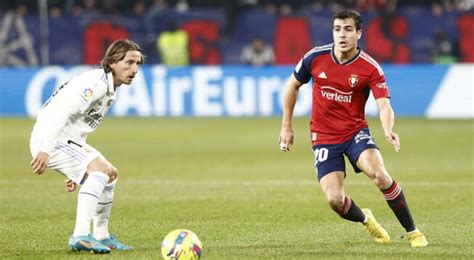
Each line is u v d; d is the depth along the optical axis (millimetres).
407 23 106000
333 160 31141
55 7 109125
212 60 108188
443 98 96750
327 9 106750
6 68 101875
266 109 97688
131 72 29875
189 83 98750
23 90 101312
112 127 87688
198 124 90188
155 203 42438
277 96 97438
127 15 107500
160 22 107375
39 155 28953
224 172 55156
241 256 28969
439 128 85125
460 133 80250
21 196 45469
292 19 106750
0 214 39188
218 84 98375
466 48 105312
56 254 29469
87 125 30344
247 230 34594
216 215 38625
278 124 89312
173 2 110438
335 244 31297
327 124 31328
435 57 105375
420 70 97250
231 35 107812
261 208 40656
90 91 29250
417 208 40500
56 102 29297
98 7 109625
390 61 106250
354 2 107438
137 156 64312
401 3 109062
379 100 30766
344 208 30797
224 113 98312
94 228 30609
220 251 29922
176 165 58906
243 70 97938
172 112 99062
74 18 106875
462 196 44438
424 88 97188
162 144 72438
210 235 33469
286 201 42938
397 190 30531
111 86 29781
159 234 33906
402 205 30578
